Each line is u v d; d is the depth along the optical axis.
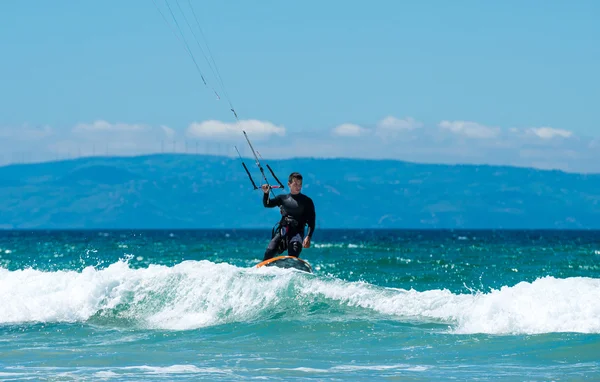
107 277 47.16
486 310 39.22
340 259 116.19
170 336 39.47
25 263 109.69
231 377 30.16
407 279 76.12
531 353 33.38
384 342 36.72
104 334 40.41
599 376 29.11
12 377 30.41
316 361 33.19
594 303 37.59
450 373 30.39
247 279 45.16
